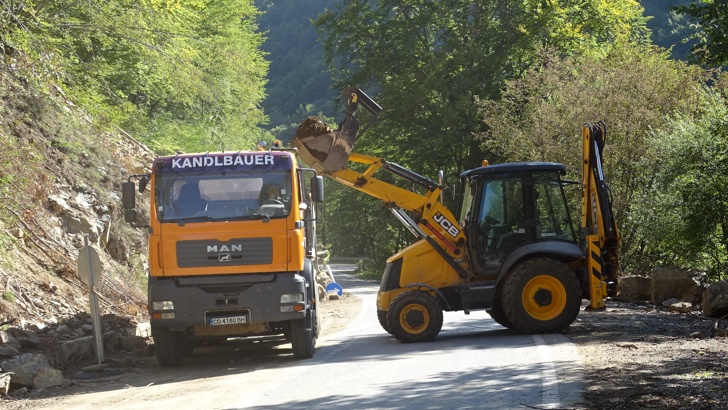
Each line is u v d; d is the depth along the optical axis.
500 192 16.75
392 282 17.00
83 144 23.70
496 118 36.66
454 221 16.92
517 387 9.86
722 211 25.03
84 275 14.02
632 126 29.98
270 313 13.80
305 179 17.05
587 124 16.97
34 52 20.75
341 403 9.50
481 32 49.06
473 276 16.75
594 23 47.91
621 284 23.30
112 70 32.69
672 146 26.52
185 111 44.19
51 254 18.33
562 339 14.67
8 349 13.04
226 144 48.12
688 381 9.80
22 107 21.89
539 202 16.73
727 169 24.86
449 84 47.91
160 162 14.20
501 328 18.20
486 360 12.45
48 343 14.16
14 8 20.44
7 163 18.33
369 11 50.94
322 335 19.25
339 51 51.31
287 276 13.97
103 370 13.59
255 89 29.61
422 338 15.92
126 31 24.36
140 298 19.61
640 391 9.26
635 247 30.41
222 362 14.71
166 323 13.75
